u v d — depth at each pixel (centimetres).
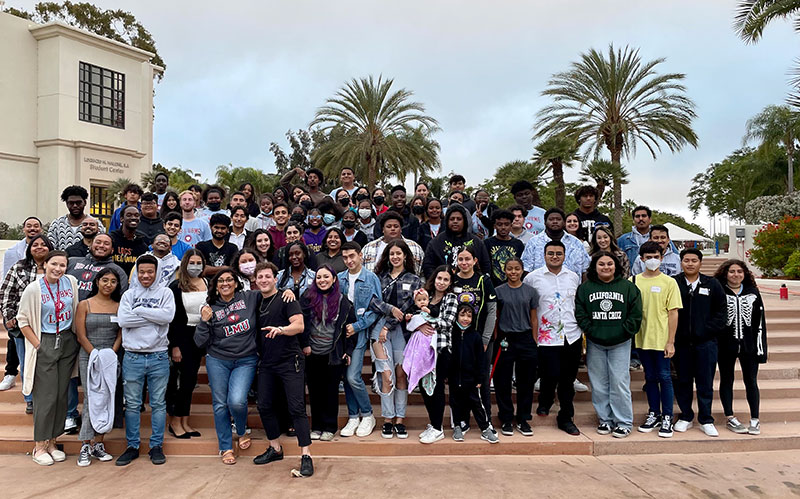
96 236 582
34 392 521
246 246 679
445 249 644
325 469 514
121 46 2244
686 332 592
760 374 729
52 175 2042
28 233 654
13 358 651
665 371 584
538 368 617
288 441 555
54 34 2036
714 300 588
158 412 528
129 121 2303
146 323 516
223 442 528
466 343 559
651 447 563
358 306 564
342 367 563
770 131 2550
